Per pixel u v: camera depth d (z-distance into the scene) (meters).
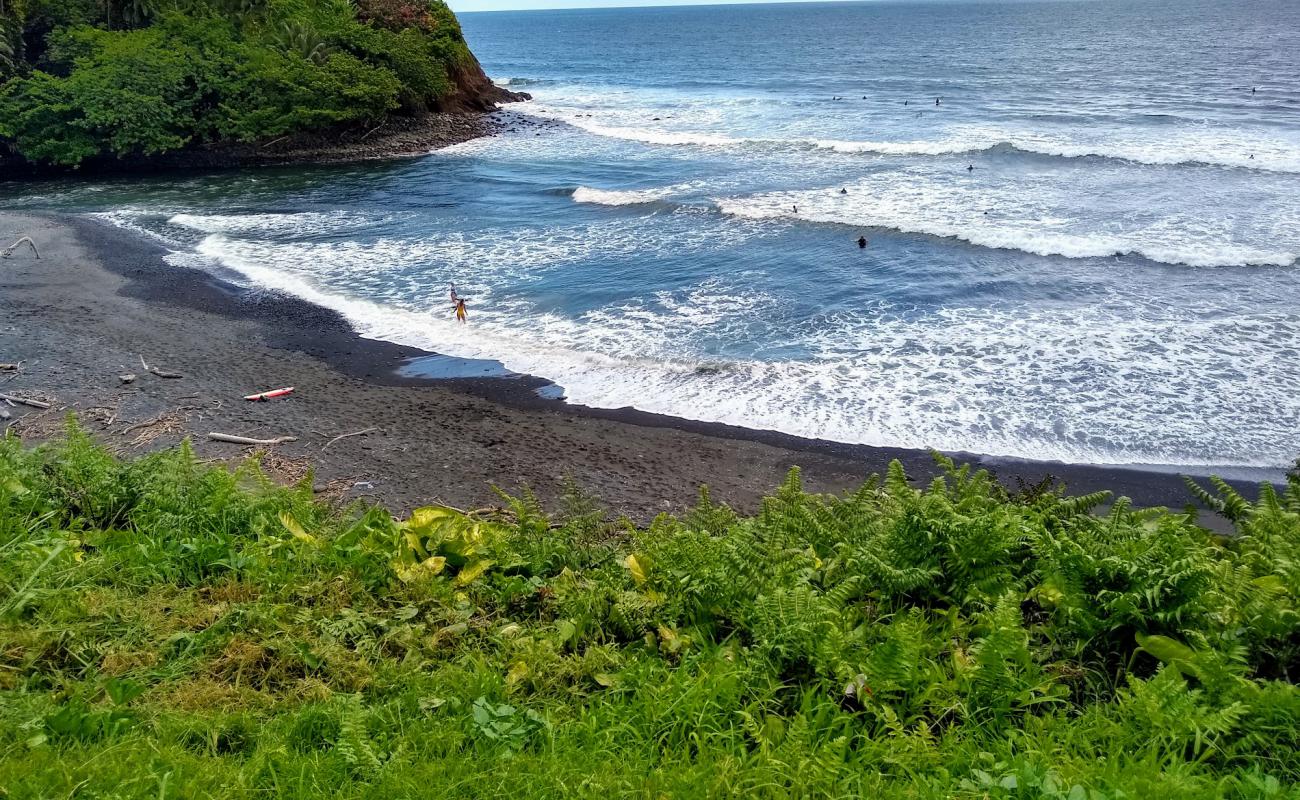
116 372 12.27
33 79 30.62
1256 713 3.30
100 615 4.46
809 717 3.55
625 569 4.86
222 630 4.38
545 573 5.15
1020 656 3.69
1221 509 5.68
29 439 9.82
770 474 9.91
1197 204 20.55
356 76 34.88
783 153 30.36
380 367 13.03
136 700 3.81
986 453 10.32
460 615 4.59
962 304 14.90
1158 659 3.73
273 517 5.97
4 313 14.77
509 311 15.45
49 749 3.33
